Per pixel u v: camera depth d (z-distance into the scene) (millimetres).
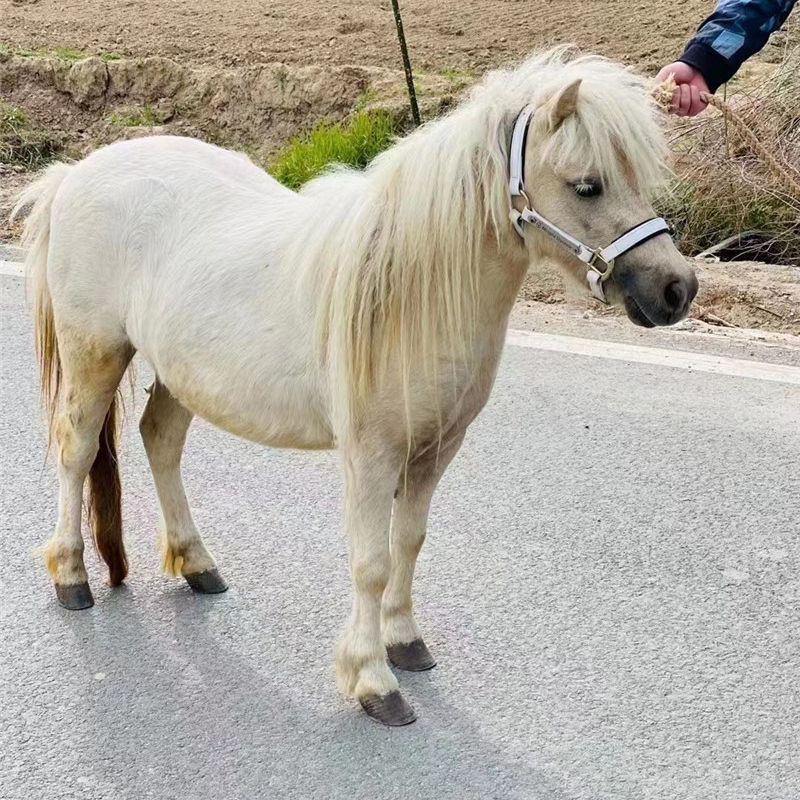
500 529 4016
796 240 6617
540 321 5824
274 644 3408
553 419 4812
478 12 9773
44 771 2859
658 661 3295
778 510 4113
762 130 6680
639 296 2695
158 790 2791
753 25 3369
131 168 3402
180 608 3602
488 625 3482
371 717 3051
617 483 4312
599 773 2842
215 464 4512
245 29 9938
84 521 4152
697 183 6719
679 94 3377
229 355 3105
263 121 8609
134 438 4832
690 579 3703
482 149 2762
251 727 3029
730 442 4598
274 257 3078
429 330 2797
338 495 4285
